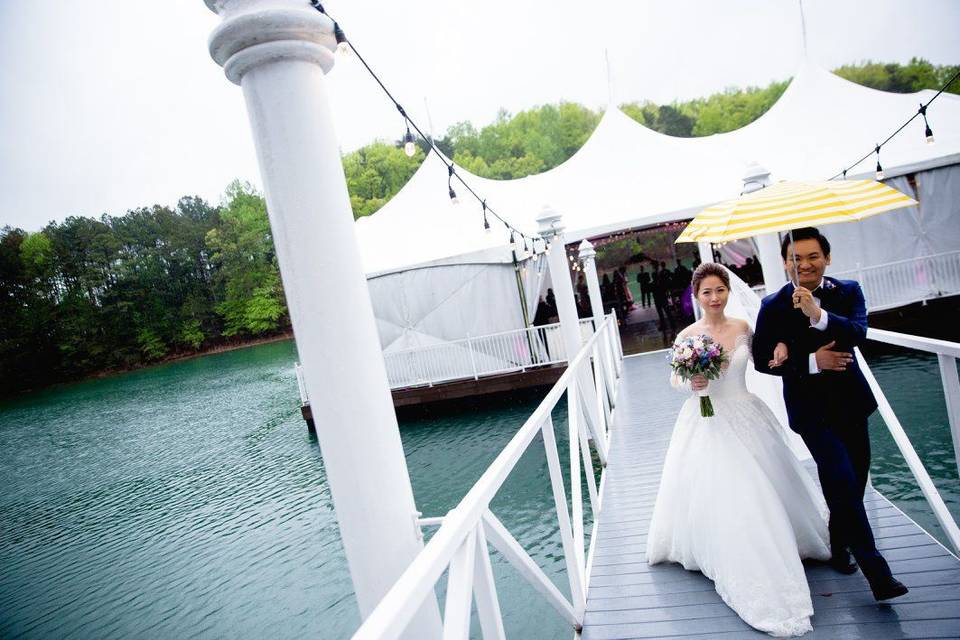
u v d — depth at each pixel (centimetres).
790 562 238
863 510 233
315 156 152
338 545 791
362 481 157
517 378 1267
